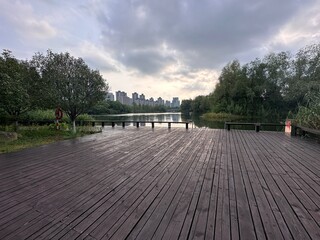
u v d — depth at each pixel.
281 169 3.48
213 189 2.61
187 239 1.59
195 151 4.89
